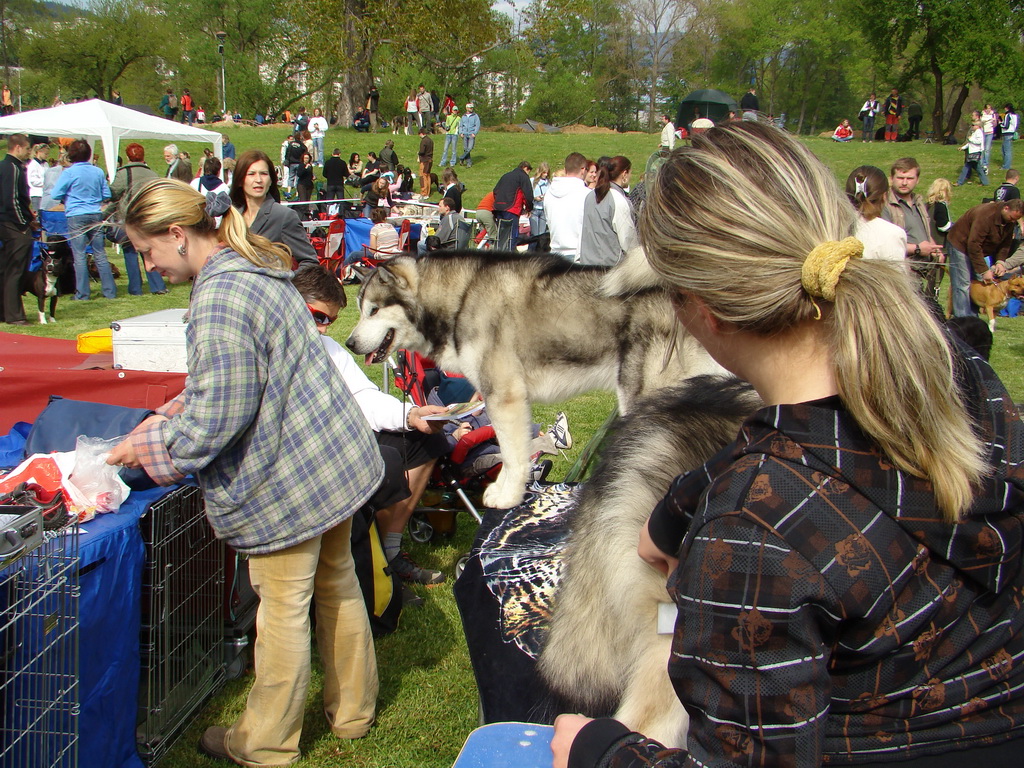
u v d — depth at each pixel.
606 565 1.77
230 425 2.02
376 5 31.89
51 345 4.18
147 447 2.06
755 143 0.93
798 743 0.81
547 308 4.21
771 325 0.88
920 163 22.73
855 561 0.81
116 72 51.50
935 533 0.85
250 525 2.18
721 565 0.83
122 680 2.27
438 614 3.51
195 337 2.02
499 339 4.28
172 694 2.62
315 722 2.76
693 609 0.85
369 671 2.66
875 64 40.81
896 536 0.83
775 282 0.86
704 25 52.12
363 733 2.68
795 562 0.81
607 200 6.29
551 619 2.06
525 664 2.22
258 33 54.47
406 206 16.23
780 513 0.83
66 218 9.94
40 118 15.30
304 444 2.18
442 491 4.09
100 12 50.25
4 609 1.88
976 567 0.87
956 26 35.88
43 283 8.64
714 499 0.88
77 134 15.44
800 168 0.92
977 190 19.61
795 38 48.06
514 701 2.08
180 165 11.42
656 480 1.70
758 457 0.88
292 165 20.75
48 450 2.71
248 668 3.07
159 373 3.55
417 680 3.03
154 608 2.48
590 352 4.23
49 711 1.99
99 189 9.93
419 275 4.40
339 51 31.84
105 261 10.14
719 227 0.88
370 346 4.46
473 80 56.22
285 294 2.18
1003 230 8.24
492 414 4.27
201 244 2.14
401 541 3.96
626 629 1.74
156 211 2.05
